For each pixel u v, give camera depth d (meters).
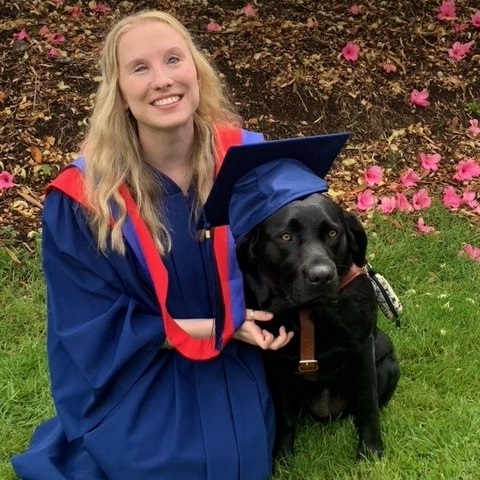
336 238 2.63
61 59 5.71
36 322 3.97
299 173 2.62
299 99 5.71
